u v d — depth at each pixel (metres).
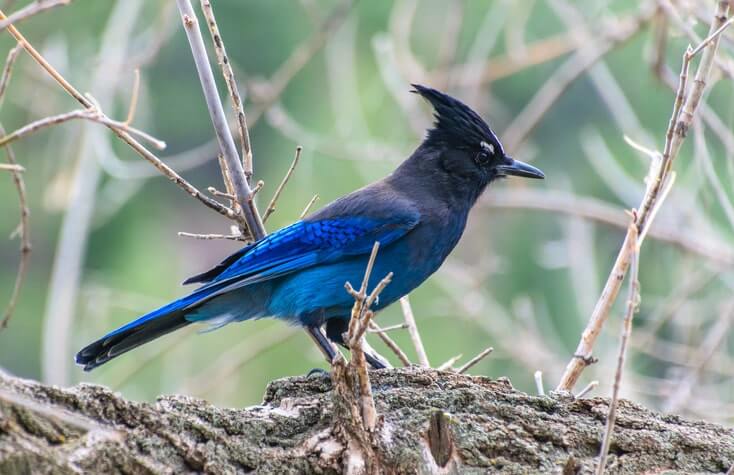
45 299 20.03
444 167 10.25
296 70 13.95
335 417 6.62
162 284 19.36
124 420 6.16
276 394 7.06
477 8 18.56
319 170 16.16
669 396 12.64
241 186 9.20
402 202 9.88
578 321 16.86
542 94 16.19
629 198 14.29
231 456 6.38
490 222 18.06
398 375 7.07
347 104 16.86
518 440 6.79
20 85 16.12
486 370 16.14
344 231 9.63
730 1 9.49
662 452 6.93
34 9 6.29
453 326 16.19
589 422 7.00
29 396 5.90
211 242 20.80
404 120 16.80
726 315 12.59
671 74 12.73
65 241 14.34
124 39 14.25
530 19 18.03
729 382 12.88
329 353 9.49
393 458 6.56
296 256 9.55
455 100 10.31
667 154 8.13
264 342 14.98
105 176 18.39
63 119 6.49
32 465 5.64
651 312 15.65
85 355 8.66
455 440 6.70
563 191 16.33
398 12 16.00
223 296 9.55
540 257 17.58
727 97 14.86
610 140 18.19
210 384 13.98
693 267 14.77
